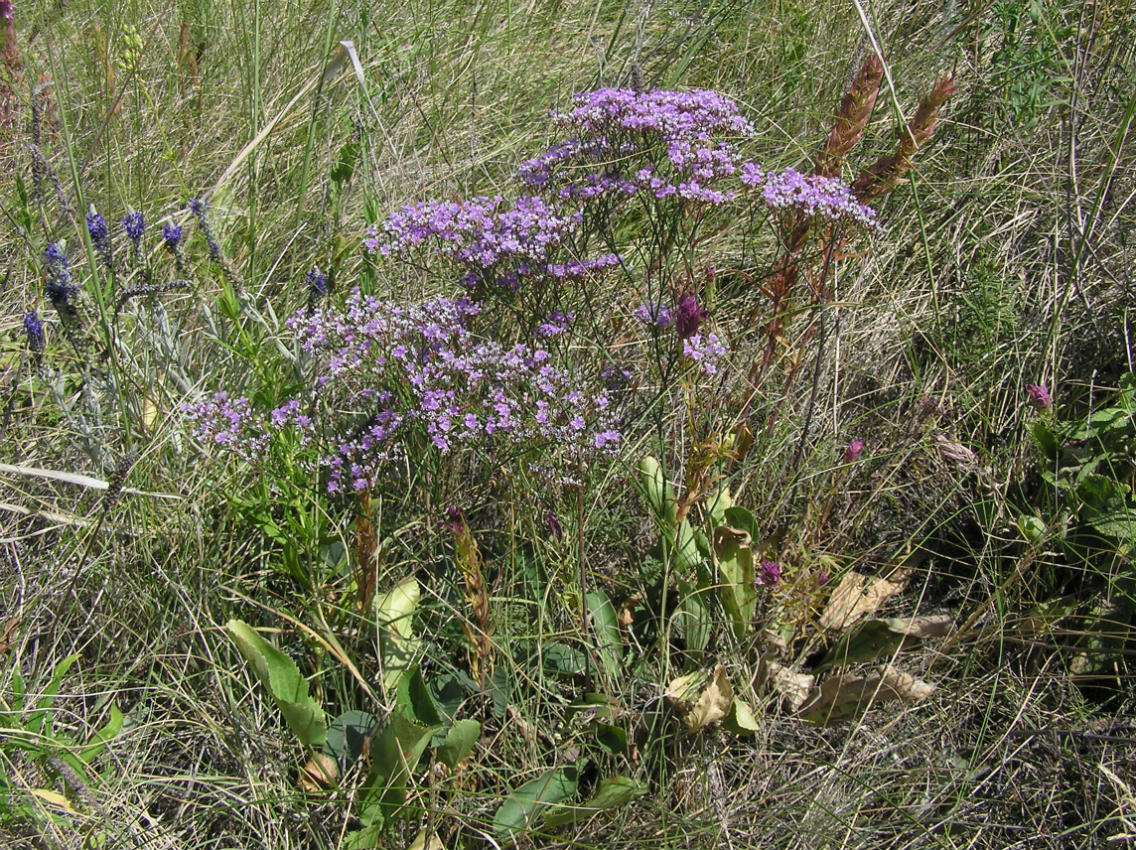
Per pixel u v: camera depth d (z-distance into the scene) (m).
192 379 0.93
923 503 0.91
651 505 0.81
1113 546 0.81
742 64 1.26
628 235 1.09
